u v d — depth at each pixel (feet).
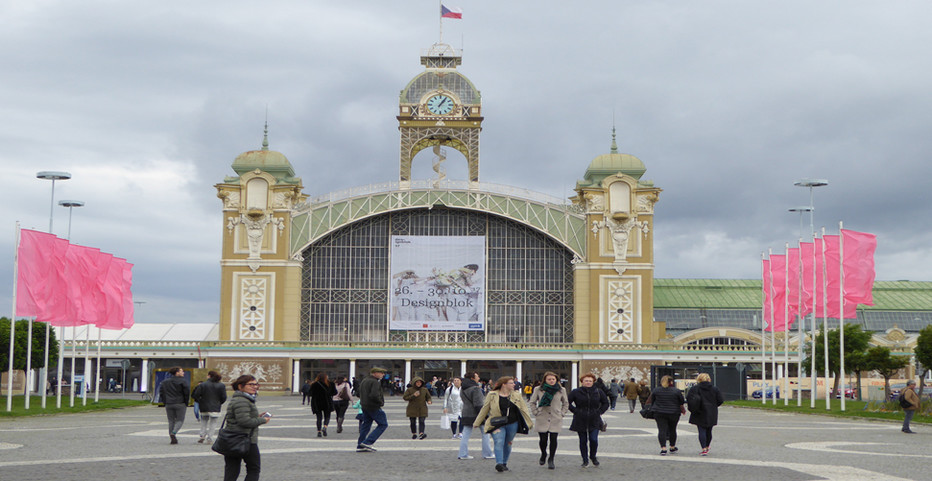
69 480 88.07
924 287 538.47
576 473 98.32
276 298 435.53
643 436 153.79
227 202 441.27
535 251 454.40
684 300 515.09
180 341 441.68
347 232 453.58
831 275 257.75
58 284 238.27
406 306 448.24
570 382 433.48
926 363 310.86
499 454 98.89
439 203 447.42
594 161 460.14
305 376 432.25
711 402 117.91
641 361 429.79
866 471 99.81
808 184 298.35
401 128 469.98
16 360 360.69
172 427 130.31
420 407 143.64
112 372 451.12
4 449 121.49
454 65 483.92
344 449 123.75
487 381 401.49
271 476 92.43
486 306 450.71
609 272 442.91
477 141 468.75
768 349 435.12
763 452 122.62
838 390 406.41
